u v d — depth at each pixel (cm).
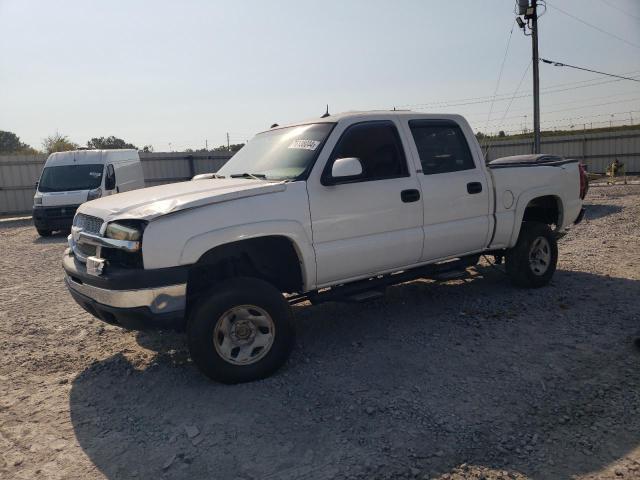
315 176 447
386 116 505
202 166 2867
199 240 392
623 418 338
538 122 1959
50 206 1463
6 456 328
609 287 626
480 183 556
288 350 424
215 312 396
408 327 524
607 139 3048
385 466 298
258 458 312
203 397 394
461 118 564
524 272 616
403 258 501
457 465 297
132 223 391
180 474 302
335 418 352
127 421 366
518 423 337
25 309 661
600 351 442
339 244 457
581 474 285
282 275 466
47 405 395
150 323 389
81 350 508
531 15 1881
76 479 303
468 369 418
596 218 1224
